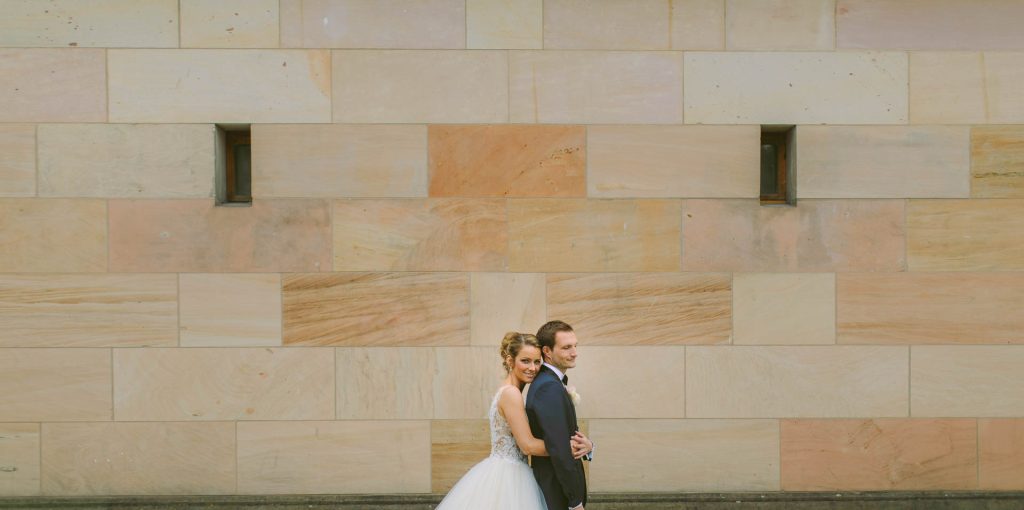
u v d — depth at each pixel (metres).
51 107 5.04
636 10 5.11
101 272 5.07
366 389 5.10
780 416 5.12
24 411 5.07
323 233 5.09
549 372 4.00
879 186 5.11
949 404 5.12
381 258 5.10
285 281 5.09
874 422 5.12
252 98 5.07
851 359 5.12
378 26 5.08
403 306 5.10
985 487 5.13
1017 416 5.12
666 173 5.11
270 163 5.08
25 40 5.03
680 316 5.11
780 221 5.11
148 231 5.07
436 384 5.10
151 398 5.09
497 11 5.09
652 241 5.11
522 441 3.89
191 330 5.09
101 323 5.07
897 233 5.11
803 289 5.11
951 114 5.11
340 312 5.09
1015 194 5.10
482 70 5.09
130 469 5.09
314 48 5.06
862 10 5.11
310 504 5.07
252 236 5.08
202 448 5.10
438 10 5.08
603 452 5.11
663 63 5.10
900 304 5.11
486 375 5.09
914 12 5.11
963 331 5.11
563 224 5.11
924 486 5.13
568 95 5.10
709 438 5.12
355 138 5.08
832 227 5.10
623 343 5.11
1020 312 5.10
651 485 5.12
